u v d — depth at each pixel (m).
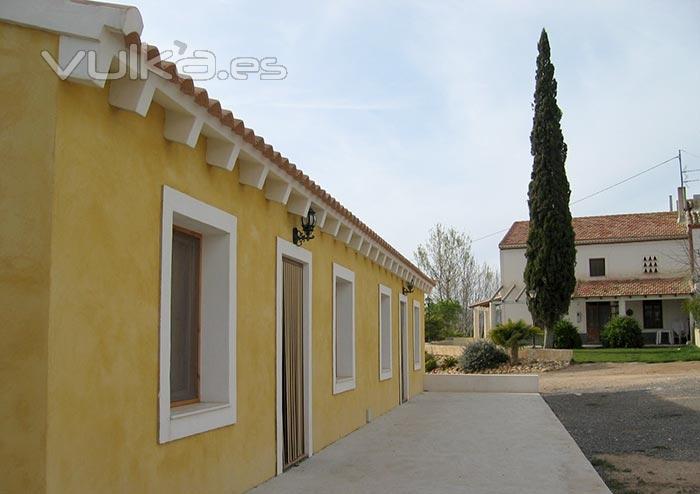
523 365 32.22
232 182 7.75
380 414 16.28
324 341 11.48
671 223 48.31
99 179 5.23
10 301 4.62
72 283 4.87
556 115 37.28
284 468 9.38
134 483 5.59
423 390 23.61
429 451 11.12
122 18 4.73
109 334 5.31
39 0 4.73
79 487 4.87
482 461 10.25
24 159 4.72
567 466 9.85
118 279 5.45
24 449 4.52
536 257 37.00
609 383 23.44
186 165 6.64
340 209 11.15
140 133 5.82
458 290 66.25
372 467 9.73
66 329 4.79
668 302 45.06
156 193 6.08
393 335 18.50
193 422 6.61
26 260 4.66
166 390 6.11
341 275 12.66
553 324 36.78
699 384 20.44
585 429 13.65
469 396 21.59
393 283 18.59
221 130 6.74
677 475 9.05
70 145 4.89
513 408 17.81
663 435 12.32
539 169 37.16
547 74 37.38
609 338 40.25
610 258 47.22
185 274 7.36
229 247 7.61
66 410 4.75
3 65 4.78
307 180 9.23
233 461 7.61
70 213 4.88
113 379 5.34
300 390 10.27
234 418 7.58
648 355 33.62
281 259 9.29
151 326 5.93
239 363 7.85
